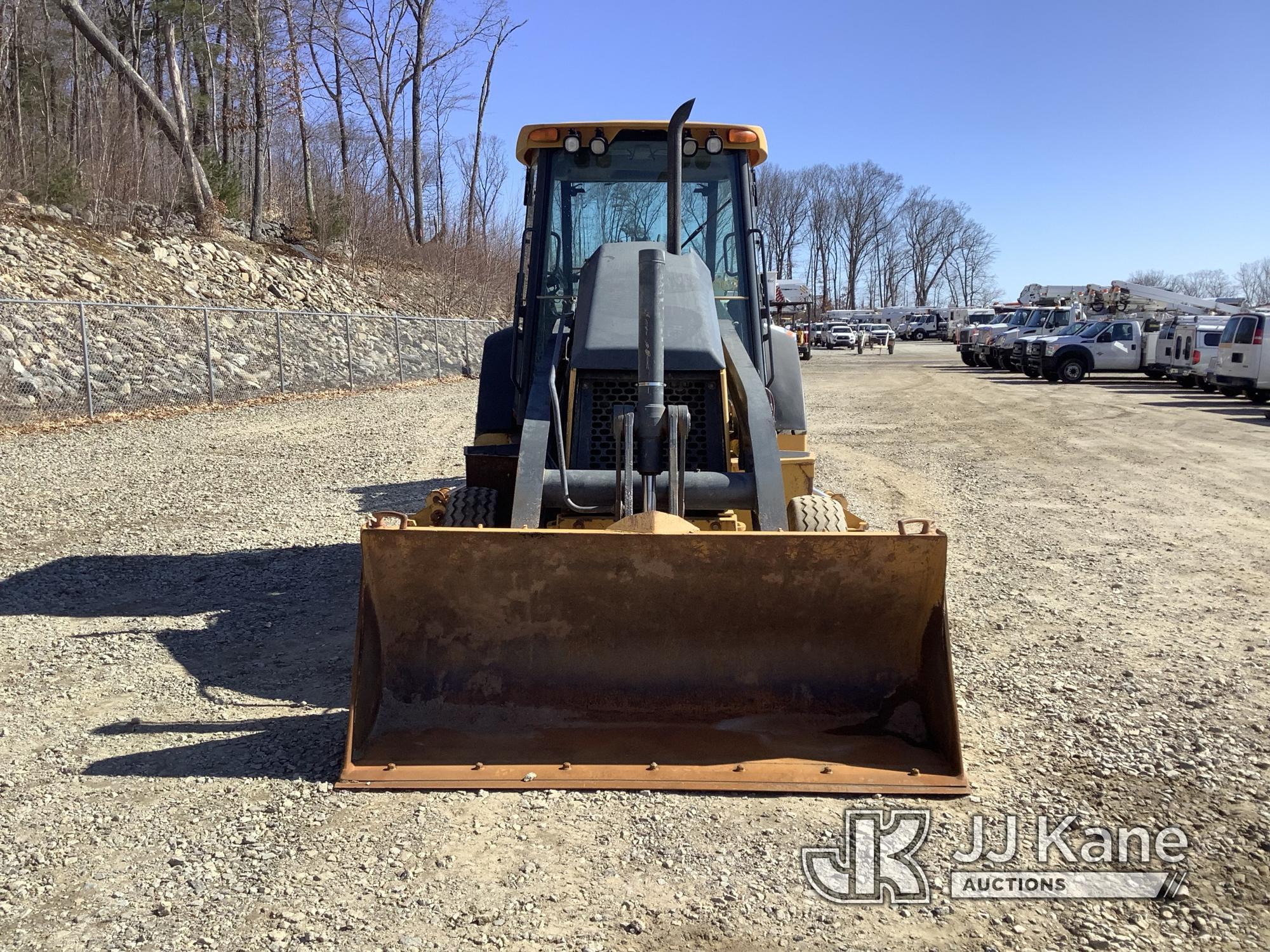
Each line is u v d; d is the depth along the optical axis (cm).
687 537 434
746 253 651
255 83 3281
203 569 786
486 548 439
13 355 1708
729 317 643
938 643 441
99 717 499
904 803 409
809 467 599
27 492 1104
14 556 824
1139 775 438
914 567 441
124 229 2538
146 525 948
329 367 2519
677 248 582
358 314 2620
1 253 2030
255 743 466
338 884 352
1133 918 335
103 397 1781
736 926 330
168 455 1391
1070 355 2989
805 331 4191
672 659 460
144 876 357
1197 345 2548
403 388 2644
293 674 559
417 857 369
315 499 1091
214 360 2152
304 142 3491
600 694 459
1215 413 2069
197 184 2877
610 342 539
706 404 550
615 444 538
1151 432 1756
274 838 382
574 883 354
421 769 425
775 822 395
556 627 456
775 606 451
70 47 3209
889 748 441
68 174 2462
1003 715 504
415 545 439
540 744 441
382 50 4388
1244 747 465
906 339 8288
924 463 1400
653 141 660
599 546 438
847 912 338
